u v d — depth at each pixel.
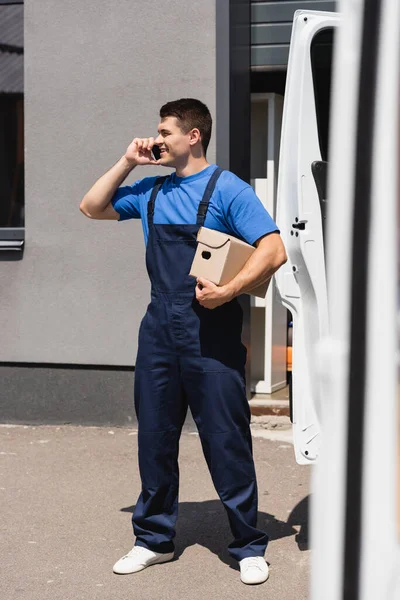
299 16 5.47
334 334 1.60
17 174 8.59
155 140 5.03
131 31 8.12
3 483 6.83
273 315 8.91
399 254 1.55
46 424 8.52
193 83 8.02
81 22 8.22
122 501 6.41
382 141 1.55
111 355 8.31
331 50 7.48
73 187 8.33
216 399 4.88
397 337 1.56
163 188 5.02
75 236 8.33
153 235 4.98
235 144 8.13
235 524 4.98
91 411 8.43
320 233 5.45
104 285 8.30
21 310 8.46
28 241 8.41
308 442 5.38
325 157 7.54
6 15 8.54
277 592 4.85
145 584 4.98
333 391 1.61
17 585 4.98
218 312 4.86
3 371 8.59
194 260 4.72
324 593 1.64
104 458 7.46
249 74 8.52
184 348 4.89
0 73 8.59
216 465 4.94
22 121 8.55
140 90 8.15
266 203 8.87
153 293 5.01
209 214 4.85
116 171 5.14
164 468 5.14
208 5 7.94
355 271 1.57
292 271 5.40
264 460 7.35
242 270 4.73
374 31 1.58
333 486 1.62
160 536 5.21
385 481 1.57
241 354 4.96
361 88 1.57
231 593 4.84
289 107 5.45
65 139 8.32
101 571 5.18
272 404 8.46
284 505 6.30
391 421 1.56
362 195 1.56
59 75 8.30
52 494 6.56
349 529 1.60
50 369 8.49
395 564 1.58
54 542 5.63
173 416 5.07
